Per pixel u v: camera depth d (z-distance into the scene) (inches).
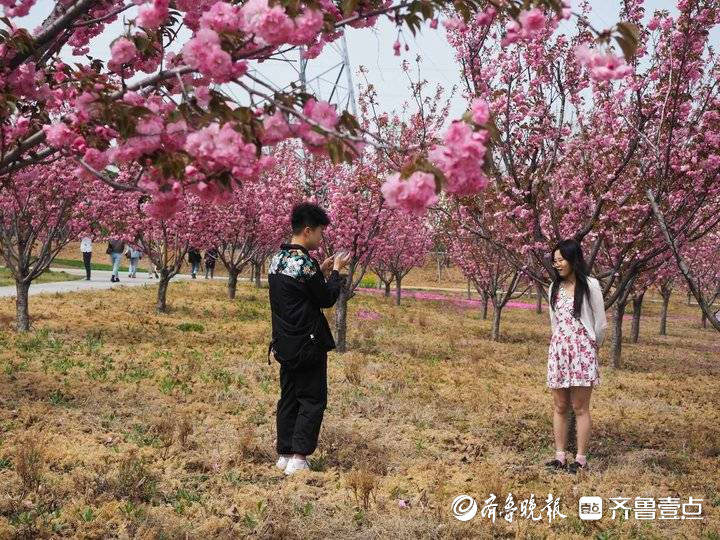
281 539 161.3
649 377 475.8
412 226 885.8
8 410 252.7
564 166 328.8
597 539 171.0
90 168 98.3
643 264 281.4
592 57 90.3
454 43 275.9
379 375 383.2
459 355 506.6
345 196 438.0
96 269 1357.0
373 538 162.7
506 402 334.0
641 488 212.2
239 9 93.0
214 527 164.1
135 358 377.7
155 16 95.8
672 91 263.0
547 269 270.8
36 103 121.0
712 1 237.3
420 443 244.8
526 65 276.5
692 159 258.8
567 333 227.5
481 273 820.0
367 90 416.5
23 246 432.8
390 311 851.4
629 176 304.7
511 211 284.7
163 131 96.3
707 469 240.7
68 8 114.2
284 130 95.3
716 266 968.9
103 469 196.1
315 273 199.6
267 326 569.9
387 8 100.1
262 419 267.4
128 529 159.3
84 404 271.6
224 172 94.6
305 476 202.1
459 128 82.5
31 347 380.2
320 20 89.5
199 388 315.3
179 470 202.7
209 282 1079.0
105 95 97.0
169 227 616.7
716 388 445.1
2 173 111.3
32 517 161.8
